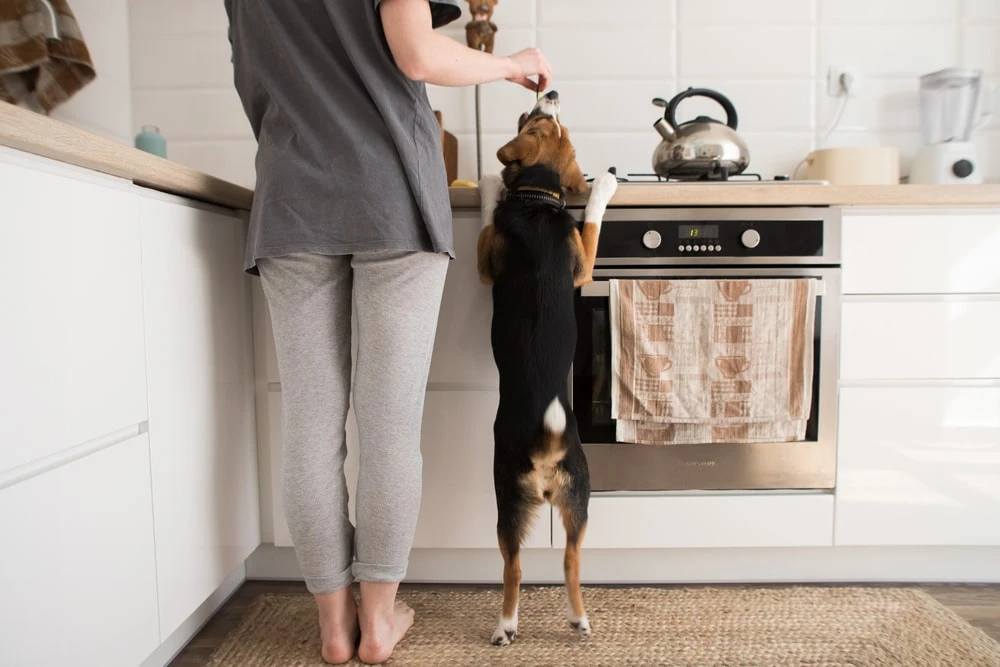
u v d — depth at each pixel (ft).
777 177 5.69
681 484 4.76
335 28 3.40
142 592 3.31
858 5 6.20
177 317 3.68
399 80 3.49
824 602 4.58
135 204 3.26
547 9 6.18
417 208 3.54
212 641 4.18
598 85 6.24
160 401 3.50
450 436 4.75
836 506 4.75
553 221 4.25
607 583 4.99
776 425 4.66
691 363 4.59
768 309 4.56
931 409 4.73
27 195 2.53
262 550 5.02
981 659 3.87
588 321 4.64
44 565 2.61
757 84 6.25
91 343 2.91
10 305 2.44
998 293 4.71
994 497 4.77
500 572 4.98
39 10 4.09
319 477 3.73
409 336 3.69
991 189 4.56
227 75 6.16
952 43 6.22
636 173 6.29
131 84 6.16
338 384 3.81
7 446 2.42
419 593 4.81
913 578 4.99
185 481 3.76
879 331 4.70
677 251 4.63
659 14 6.20
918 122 6.26
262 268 3.67
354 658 3.95
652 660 3.90
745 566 4.97
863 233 4.66
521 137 4.46
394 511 3.75
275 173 3.53
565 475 3.97
